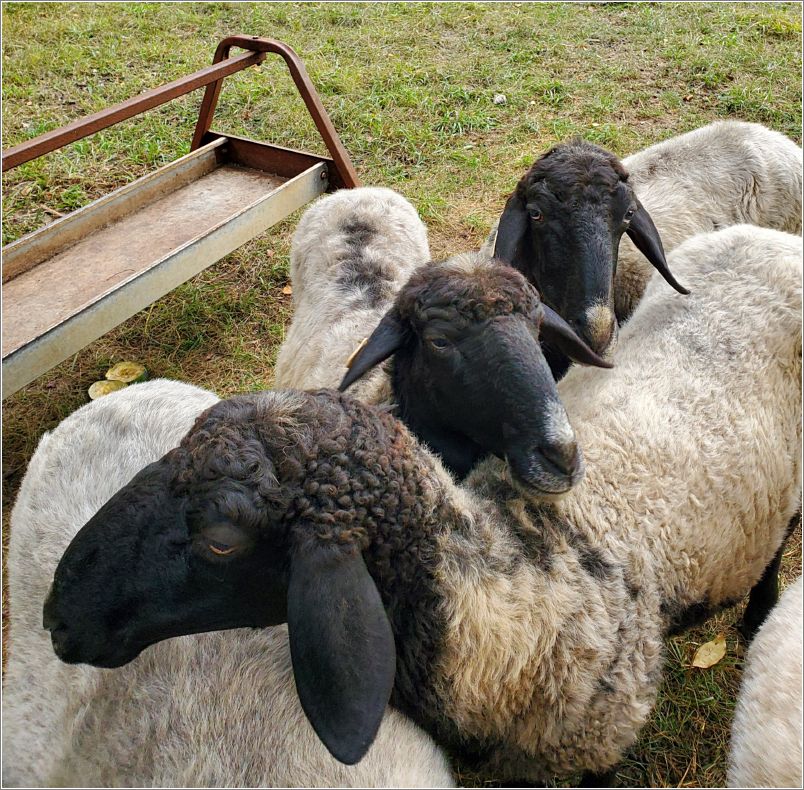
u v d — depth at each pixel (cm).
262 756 67
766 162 144
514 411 75
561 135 207
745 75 236
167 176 168
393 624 69
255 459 61
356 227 132
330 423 64
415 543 67
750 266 97
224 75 161
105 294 127
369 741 56
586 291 104
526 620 71
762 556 93
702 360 91
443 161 201
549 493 74
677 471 84
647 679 79
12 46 251
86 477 89
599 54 249
